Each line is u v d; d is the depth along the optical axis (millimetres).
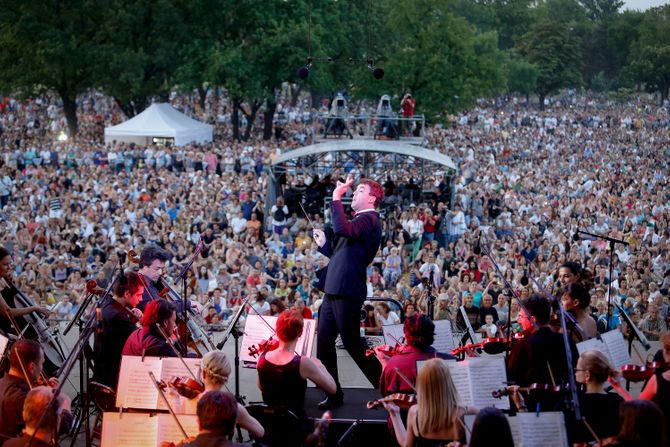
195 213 27094
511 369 7266
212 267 21500
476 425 5090
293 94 71688
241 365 10328
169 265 21234
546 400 7020
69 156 39531
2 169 34469
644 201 32875
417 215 26984
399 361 7094
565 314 7660
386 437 7637
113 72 50594
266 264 22016
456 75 52656
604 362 6359
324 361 8109
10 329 8828
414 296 16359
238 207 29422
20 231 25062
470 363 6773
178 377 6641
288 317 7137
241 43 54062
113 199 29484
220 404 5480
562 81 112625
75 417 8266
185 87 52094
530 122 78062
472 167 42406
